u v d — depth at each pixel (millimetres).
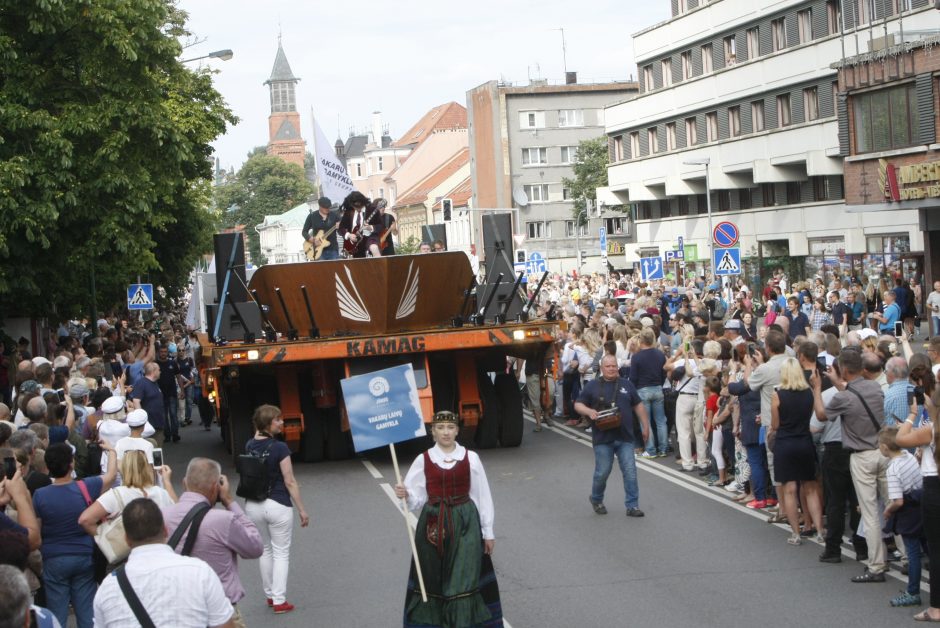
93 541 8820
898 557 11125
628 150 66875
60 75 24438
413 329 18016
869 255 47531
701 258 60469
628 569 11125
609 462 13633
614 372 13594
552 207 99875
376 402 9023
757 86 53688
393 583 11039
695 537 12367
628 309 28281
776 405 11750
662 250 64938
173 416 23172
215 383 17609
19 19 23562
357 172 171250
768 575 10734
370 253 18438
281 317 17828
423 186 125562
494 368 19062
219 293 17625
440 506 8406
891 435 9594
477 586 8352
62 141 22844
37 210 22531
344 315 17562
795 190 53094
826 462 11070
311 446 18109
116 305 46594
